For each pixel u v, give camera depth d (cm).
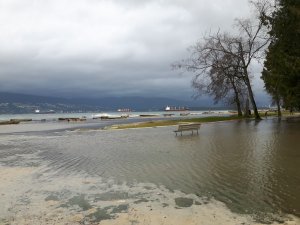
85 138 2925
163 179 1198
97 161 1636
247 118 5397
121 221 794
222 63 5088
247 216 795
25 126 6412
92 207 907
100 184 1161
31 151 2169
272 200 909
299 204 870
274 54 4006
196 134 2875
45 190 1102
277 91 4766
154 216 820
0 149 2352
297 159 1502
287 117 5656
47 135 3575
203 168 1362
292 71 3691
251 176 1192
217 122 4603
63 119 10038
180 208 874
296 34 3766
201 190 1037
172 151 1884
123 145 2266
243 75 5241
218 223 757
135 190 1066
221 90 5253
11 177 1326
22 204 952
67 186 1148
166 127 3962
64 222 798
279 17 3991
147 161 1577
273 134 2638
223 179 1164
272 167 1337
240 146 1983
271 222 751
